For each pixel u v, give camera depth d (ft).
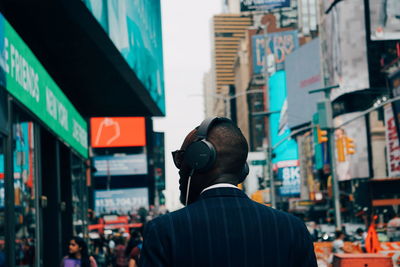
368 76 295.28
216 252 7.57
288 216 8.09
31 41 48.19
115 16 48.96
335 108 315.37
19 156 33.96
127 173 314.76
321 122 78.23
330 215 144.56
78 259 33.04
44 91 42.19
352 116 301.43
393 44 288.51
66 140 54.85
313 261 8.05
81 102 70.18
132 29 56.44
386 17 287.89
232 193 8.04
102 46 48.65
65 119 53.98
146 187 315.37
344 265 24.39
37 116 39.50
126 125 312.91
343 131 303.89
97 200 310.24
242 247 7.63
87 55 51.96
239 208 7.88
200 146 8.15
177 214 7.80
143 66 61.82
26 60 35.58
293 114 410.11
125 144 311.27
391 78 233.76
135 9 58.54
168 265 7.56
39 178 40.86
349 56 300.61
